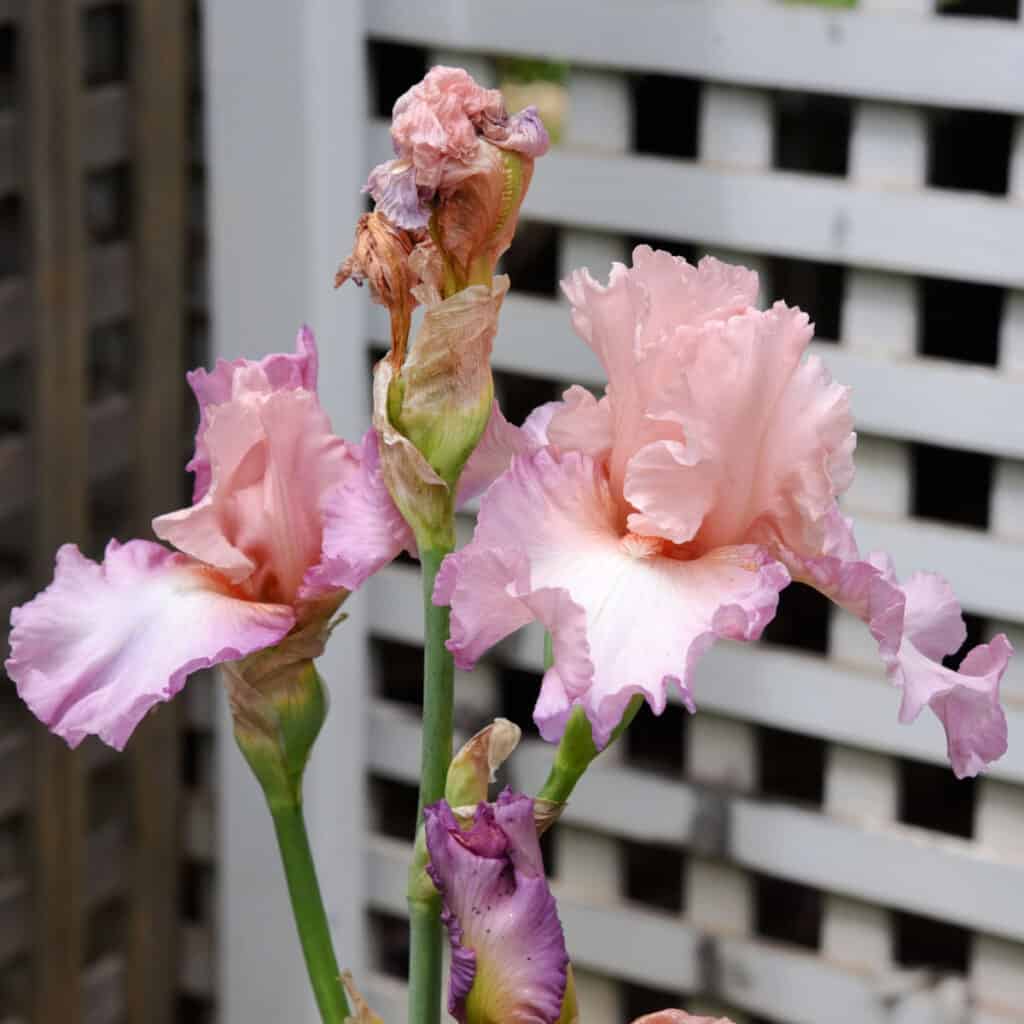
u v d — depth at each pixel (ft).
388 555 4.18
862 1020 7.28
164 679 4.15
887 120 6.35
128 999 8.59
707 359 4.04
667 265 4.09
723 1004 7.57
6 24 7.36
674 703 7.19
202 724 8.50
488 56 6.91
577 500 4.10
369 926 7.98
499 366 7.16
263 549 4.25
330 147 7.08
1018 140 6.20
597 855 7.64
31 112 7.43
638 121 8.07
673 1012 4.24
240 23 7.07
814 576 4.10
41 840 8.02
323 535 4.22
